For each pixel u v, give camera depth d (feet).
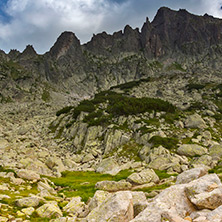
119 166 206.49
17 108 607.78
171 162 185.78
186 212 44.29
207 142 247.50
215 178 51.06
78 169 220.84
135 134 280.51
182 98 516.73
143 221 40.40
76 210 76.18
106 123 329.72
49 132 389.60
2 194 88.02
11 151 241.35
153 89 643.45
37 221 63.16
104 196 75.77
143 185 124.57
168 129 289.94
